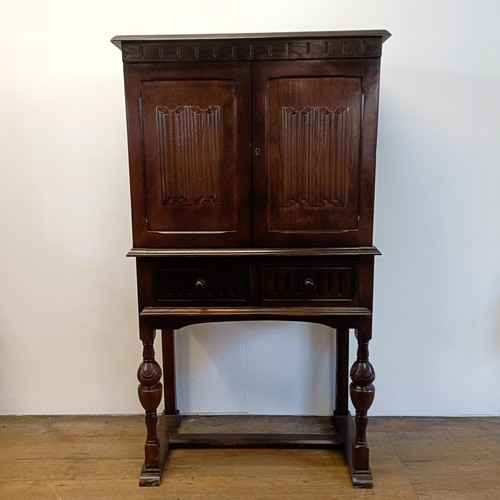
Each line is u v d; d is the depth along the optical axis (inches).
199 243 60.4
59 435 76.3
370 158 58.0
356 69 56.1
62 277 79.0
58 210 77.0
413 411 81.3
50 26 72.0
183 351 80.5
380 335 79.1
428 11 70.2
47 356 81.3
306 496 61.8
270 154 58.3
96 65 72.9
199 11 71.3
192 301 61.7
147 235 60.5
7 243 78.0
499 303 77.5
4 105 74.0
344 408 77.9
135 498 61.7
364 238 59.6
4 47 72.5
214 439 72.2
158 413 82.0
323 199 59.2
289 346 80.0
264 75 56.5
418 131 73.1
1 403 82.4
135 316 79.9
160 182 59.4
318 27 71.1
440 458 69.4
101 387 82.2
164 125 58.0
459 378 80.0
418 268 77.0
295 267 60.4
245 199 59.4
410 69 71.6
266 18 71.2
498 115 72.2
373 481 64.3
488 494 61.7
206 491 62.9
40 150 75.3
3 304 79.7
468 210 75.0
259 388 81.5
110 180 76.0
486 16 69.9
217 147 58.4
